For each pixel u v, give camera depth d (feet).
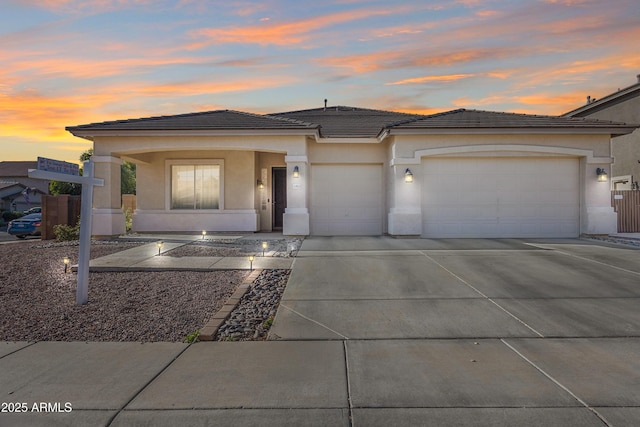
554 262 29.25
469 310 19.48
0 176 151.94
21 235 61.26
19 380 12.53
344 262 29.48
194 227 51.65
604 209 43.83
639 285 23.36
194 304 20.21
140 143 44.57
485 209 44.96
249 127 43.60
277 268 27.35
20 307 19.75
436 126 43.06
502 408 10.84
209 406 11.00
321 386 12.14
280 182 54.70
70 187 111.96
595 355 14.43
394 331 16.99
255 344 15.69
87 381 12.46
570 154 44.19
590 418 10.33
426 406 10.97
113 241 41.86
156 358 14.25
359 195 49.34
